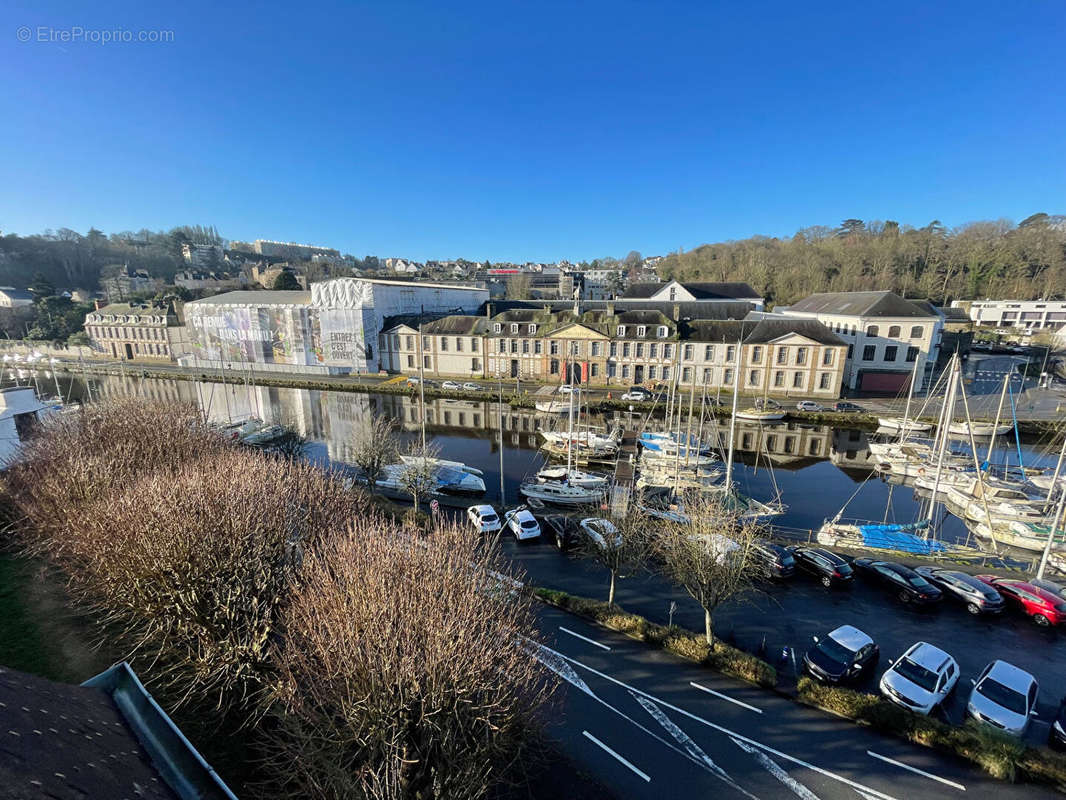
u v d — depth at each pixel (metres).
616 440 45.47
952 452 42.06
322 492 19.92
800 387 62.12
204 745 12.20
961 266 113.88
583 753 13.95
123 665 9.29
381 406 61.91
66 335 107.56
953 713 15.91
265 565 14.41
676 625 20.53
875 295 66.56
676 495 34.06
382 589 12.11
